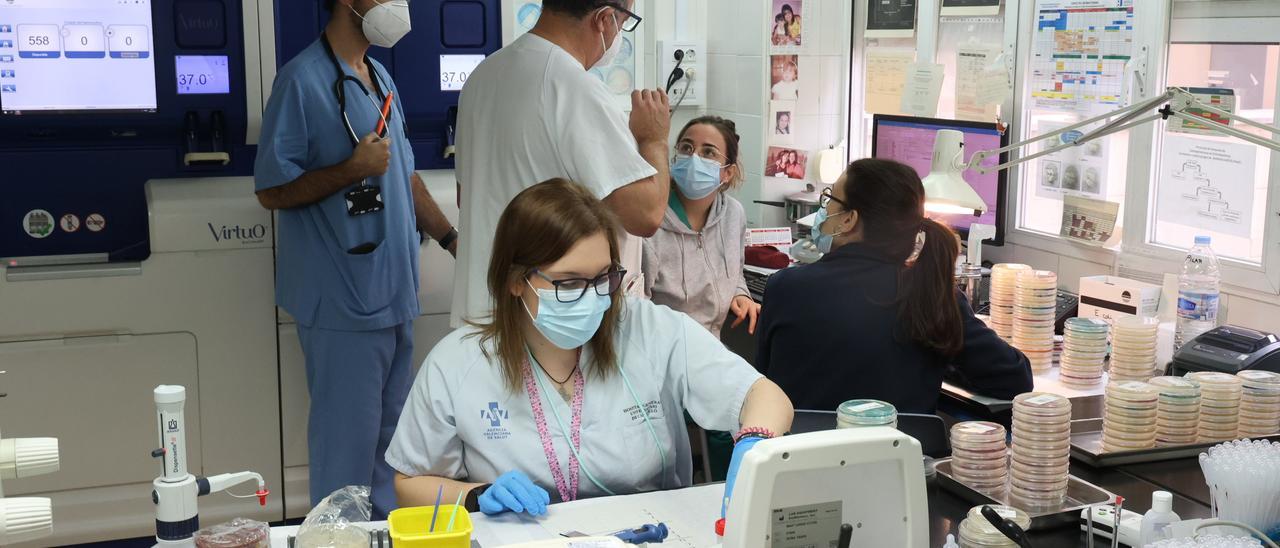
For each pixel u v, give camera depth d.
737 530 1.28
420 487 1.79
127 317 3.14
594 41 2.47
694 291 3.21
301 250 2.94
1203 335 2.56
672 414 1.94
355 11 2.81
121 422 3.20
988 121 3.48
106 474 3.21
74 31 3.06
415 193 3.24
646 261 3.17
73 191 3.22
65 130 3.17
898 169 2.36
